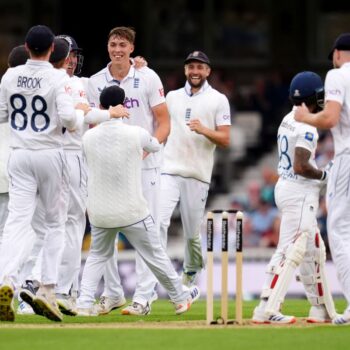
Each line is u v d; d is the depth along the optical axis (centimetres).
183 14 11288
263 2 11256
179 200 4944
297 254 3953
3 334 3603
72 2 11112
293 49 11175
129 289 6912
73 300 4384
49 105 3953
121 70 4519
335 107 3750
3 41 11262
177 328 3809
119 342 3431
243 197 9244
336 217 3816
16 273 3938
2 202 4634
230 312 4662
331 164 3991
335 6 11175
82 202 4391
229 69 11256
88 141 4119
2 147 4578
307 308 5062
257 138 10056
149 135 4141
